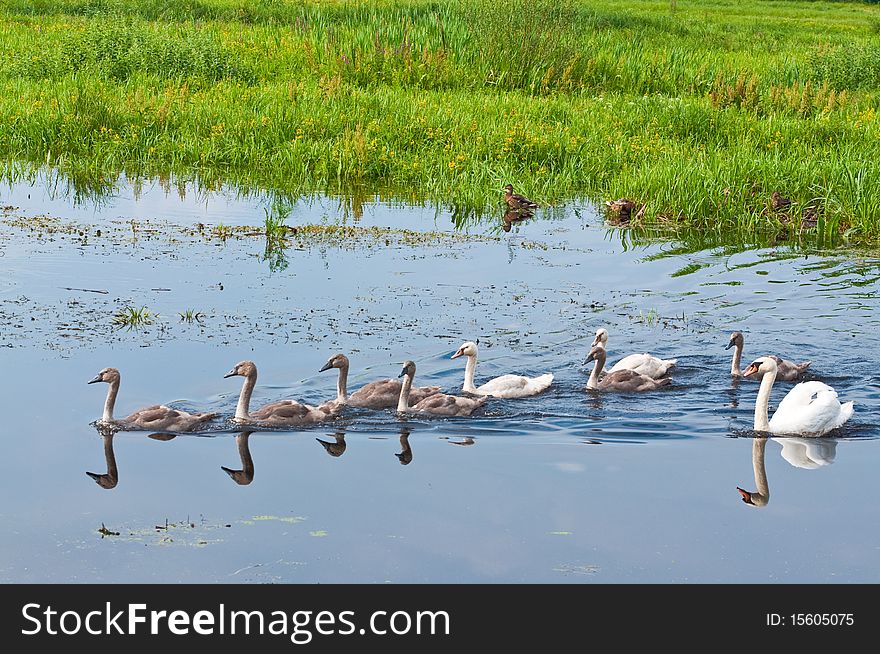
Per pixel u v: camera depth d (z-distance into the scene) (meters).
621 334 15.55
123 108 27.80
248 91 30.44
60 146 26.50
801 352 15.01
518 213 23.14
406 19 38.72
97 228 20.27
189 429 11.89
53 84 30.97
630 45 40.06
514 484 10.59
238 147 26.12
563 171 25.77
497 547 9.27
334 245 19.78
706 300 17.27
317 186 24.58
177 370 13.41
